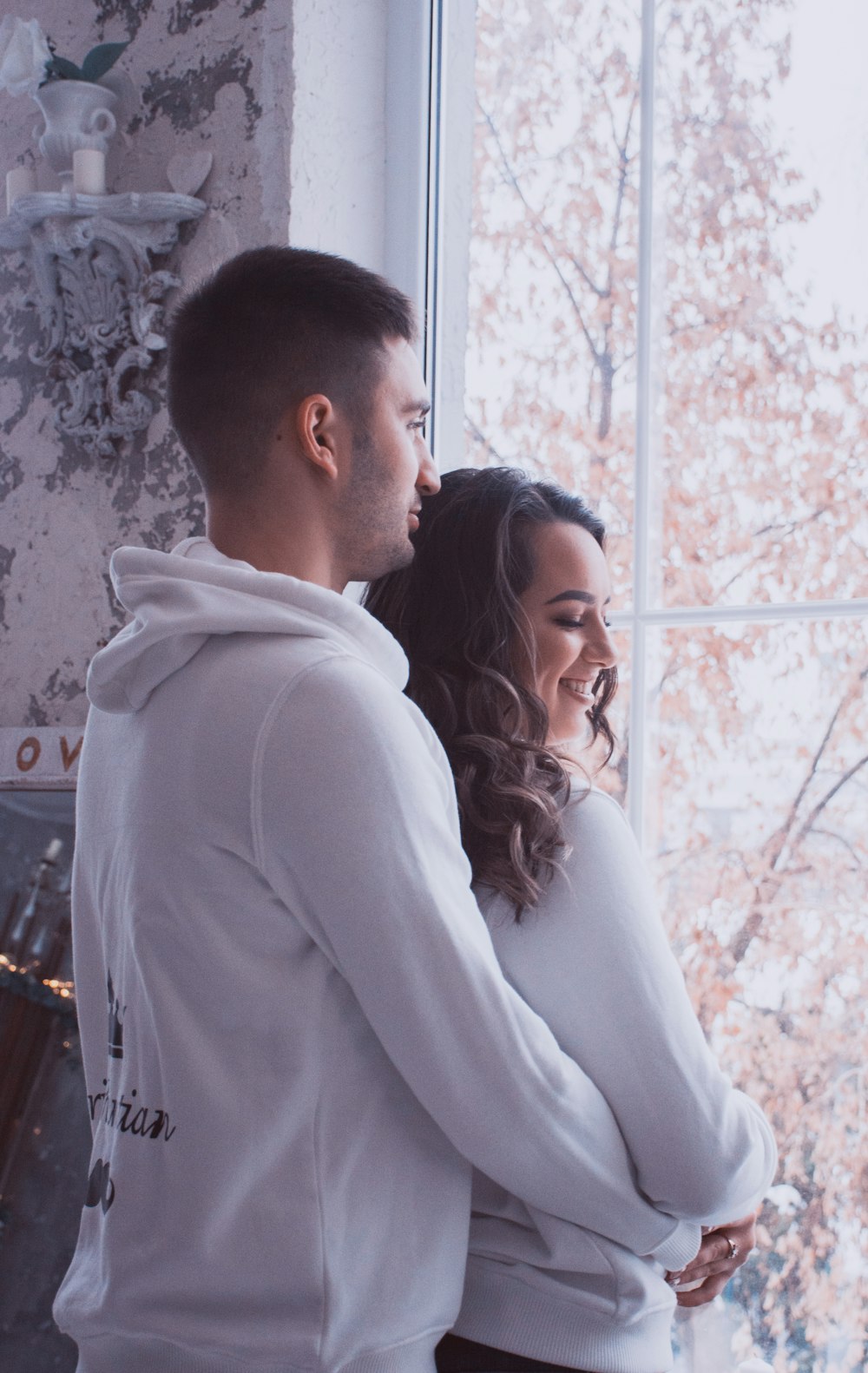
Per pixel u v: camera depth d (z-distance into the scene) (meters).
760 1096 1.49
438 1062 0.86
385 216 1.71
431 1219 0.91
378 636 0.96
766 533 1.51
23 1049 1.60
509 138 1.70
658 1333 0.99
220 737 0.89
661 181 1.59
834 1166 1.44
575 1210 0.94
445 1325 0.92
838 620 1.46
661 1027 0.98
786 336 1.50
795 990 1.47
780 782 1.49
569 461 1.64
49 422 1.76
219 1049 0.88
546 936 1.03
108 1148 0.97
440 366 1.74
